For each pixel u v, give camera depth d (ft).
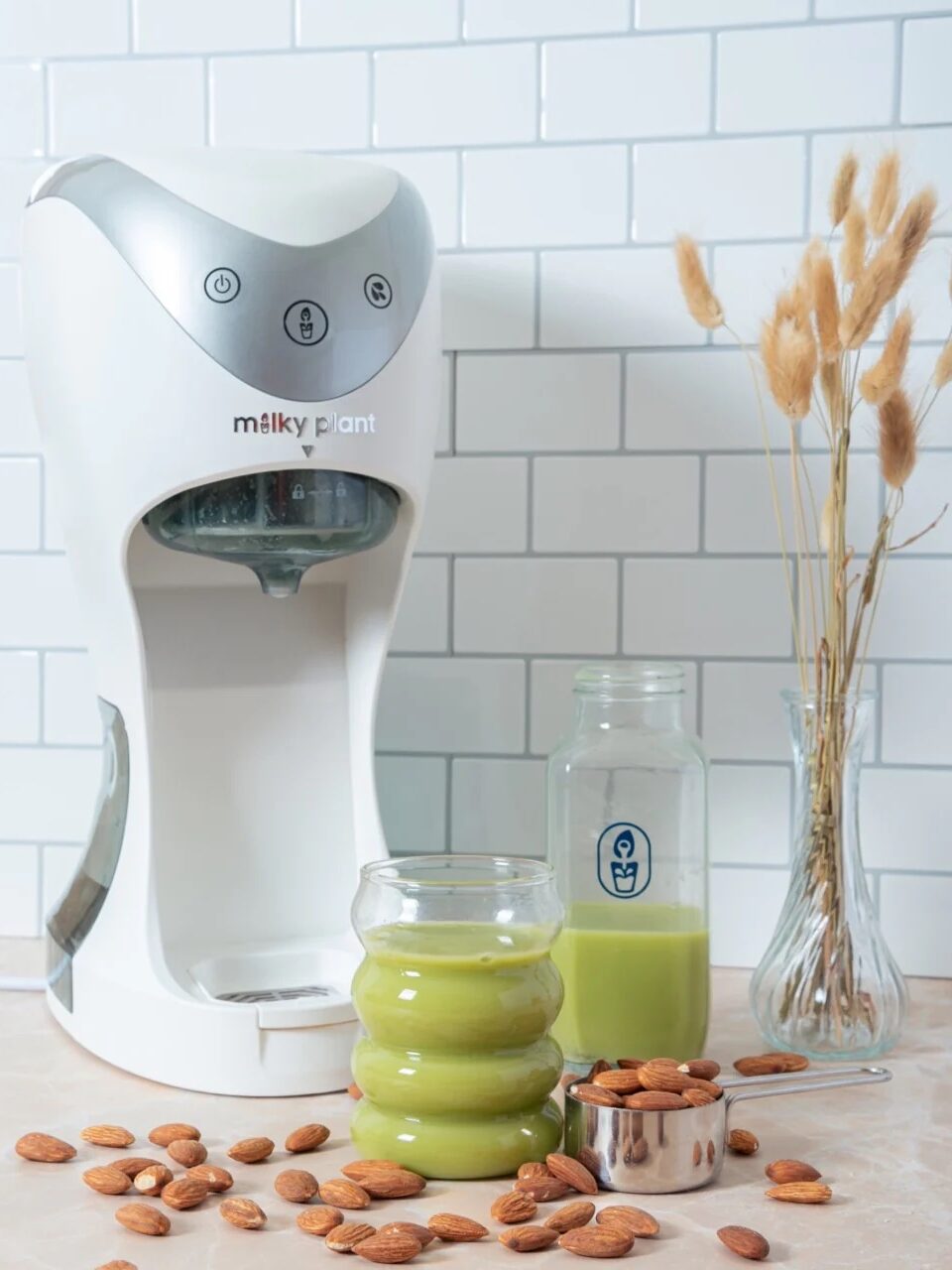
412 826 4.02
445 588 3.97
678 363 3.86
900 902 3.85
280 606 3.33
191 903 3.28
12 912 4.15
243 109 3.98
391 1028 2.55
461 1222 2.34
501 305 3.91
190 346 2.77
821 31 3.76
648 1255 2.27
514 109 3.88
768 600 3.86
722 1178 2.59
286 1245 2.31
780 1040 3.26
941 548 3.78
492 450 3.94
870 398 3.09
